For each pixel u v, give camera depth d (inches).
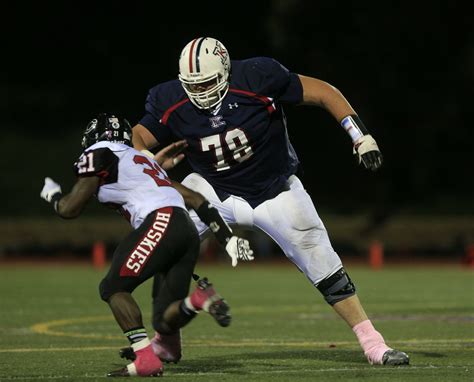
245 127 1052.5
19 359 1154.7
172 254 934.4
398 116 5191.9
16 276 3289.9
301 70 5206.7
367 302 2226.9
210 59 1026.1
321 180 5452.8
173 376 957.2
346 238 4899.1
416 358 1120.2
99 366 1079.0
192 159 1092.5
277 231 1085.8
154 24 5999.0
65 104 5949.8
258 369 1030.4
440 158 5354.3
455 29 5088.6
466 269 3863.2
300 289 2726.4
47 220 4862.2
